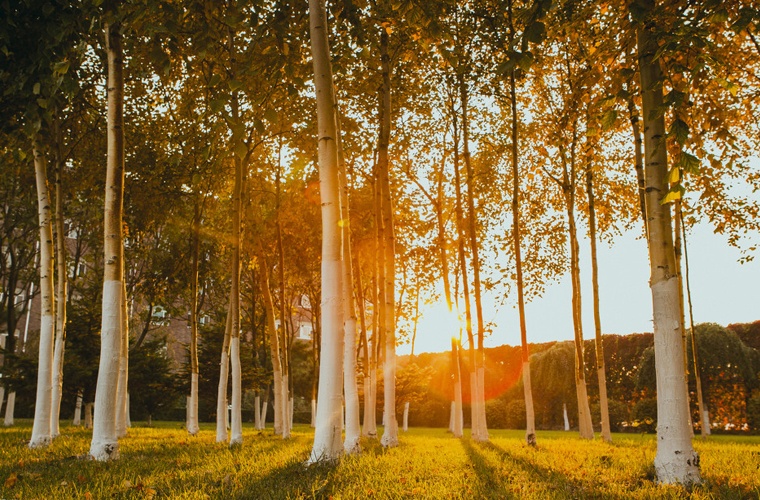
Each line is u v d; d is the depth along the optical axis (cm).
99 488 517
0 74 852
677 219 1356
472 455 968
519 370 3797
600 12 829
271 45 758
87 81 1334
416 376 3108
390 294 1290
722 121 782
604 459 873
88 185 1530
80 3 845
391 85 1513
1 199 2117
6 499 480
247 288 2775
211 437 1588
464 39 1363
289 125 1472
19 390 2047
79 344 2042
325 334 713
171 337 3284
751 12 488
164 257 2041
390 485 560
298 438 1548
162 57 645
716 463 830
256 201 1672
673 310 631
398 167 1914
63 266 1323
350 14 853
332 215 737
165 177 1567
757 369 2627
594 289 1611
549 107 1742
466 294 1706
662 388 619
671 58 547
